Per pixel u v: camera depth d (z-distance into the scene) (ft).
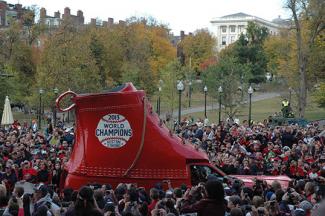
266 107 280.92
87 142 48.42
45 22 311.88
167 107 268.41
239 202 34.76
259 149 80.28
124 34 299.58
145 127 48.11
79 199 26.66
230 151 71.05
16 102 236.43
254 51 333.21
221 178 49.55
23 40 271.28
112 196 37.83
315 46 202.69
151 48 341.82
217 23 620.49
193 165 48.91
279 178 54.65
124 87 49.47
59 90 204.03
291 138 90.89
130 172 48.08
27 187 49.26
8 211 30.78
